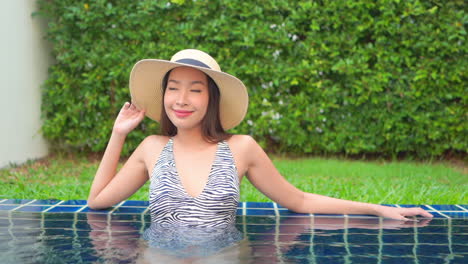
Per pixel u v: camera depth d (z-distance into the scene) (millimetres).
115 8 6391
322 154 7430
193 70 2570
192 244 2129
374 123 6754
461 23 6320
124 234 2342
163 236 2289
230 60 6629
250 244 2152
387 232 2463
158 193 2566
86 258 1886
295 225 2641
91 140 6820
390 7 6406
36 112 6734
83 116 6875
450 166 6559
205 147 2697
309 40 6605
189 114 2576
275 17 6609
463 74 6434
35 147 6711
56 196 4262
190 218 2518
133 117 2893
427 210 3111
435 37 6410
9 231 2422
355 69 6469
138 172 2836
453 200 4062
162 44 6445
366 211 2932
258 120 6668
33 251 1998
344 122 6797
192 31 6449
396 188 4520
